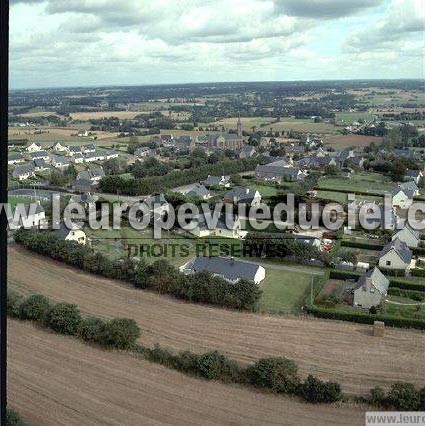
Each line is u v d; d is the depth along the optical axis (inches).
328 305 1951.3
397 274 2263.8
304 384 1338.6
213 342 1674.5
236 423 1229.1
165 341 1676.9
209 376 1411.2
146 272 2145.7
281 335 1727.4
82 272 2317.9
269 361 1395.2
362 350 1621.6
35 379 1403.8
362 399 1322.6
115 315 1866.4
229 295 1931.6
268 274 2295.8
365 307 1926.7
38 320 1733.5
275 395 1346.0
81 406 1284.4
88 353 1553.9
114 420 1232.2
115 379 1416.1
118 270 2231.8
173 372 1457.9
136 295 2069.4
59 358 1519.4
